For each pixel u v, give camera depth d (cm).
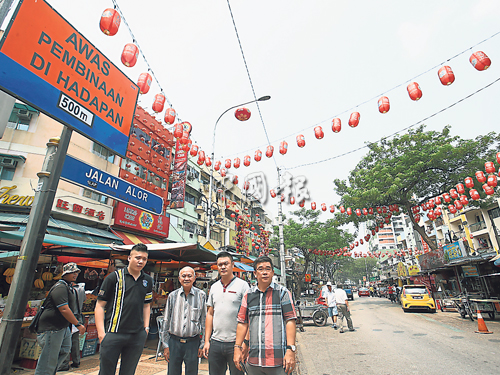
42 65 356
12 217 970
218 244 2431
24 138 1129
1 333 288
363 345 770
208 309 377
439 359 596
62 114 374
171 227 1817
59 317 389
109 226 1337
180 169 1706
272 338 281
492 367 528
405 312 1602
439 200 1538
